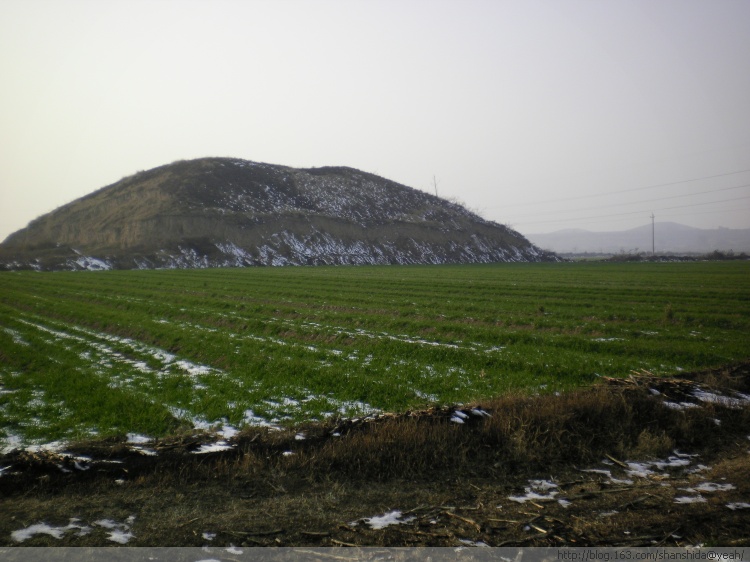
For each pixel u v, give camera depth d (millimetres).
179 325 29109
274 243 115312
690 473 11000
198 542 7926
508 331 26297
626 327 28328
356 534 8258
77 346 24281
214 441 11672
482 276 69000
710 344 23828
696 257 134750
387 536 8195
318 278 64125
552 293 45031
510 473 10844
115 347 24219
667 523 8594
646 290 46500
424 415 12711
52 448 11562
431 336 26234
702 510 9062
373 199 165500
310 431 12227
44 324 31047
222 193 136875
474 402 14156
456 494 9844
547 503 9469
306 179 168750
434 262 128875
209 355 21719
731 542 7961
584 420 13117
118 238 112188
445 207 177625
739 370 18984
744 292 44219
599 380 17469
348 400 15742
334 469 10656
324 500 9430
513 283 55375
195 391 16562
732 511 9031
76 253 98688
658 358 21438
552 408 13125
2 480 9625
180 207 118750
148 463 10516
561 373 18625
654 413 13742
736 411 14500
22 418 13797
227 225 115312
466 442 11828
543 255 160375
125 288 51625
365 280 60469
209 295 46094
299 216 128500
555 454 11641
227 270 84312
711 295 42906
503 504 9422
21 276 69125
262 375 18594
